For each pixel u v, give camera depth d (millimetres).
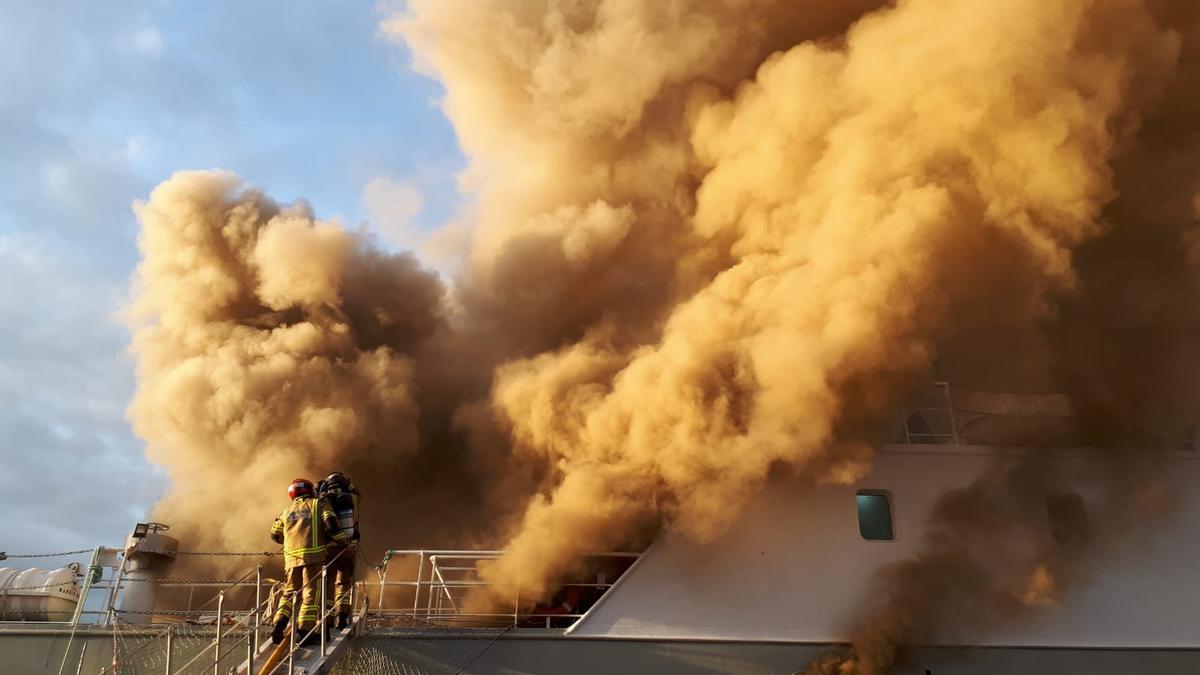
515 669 10781
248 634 8844
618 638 10961
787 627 11180
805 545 11602
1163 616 11836
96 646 10812
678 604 11195
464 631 10867
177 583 10914
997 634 11375
